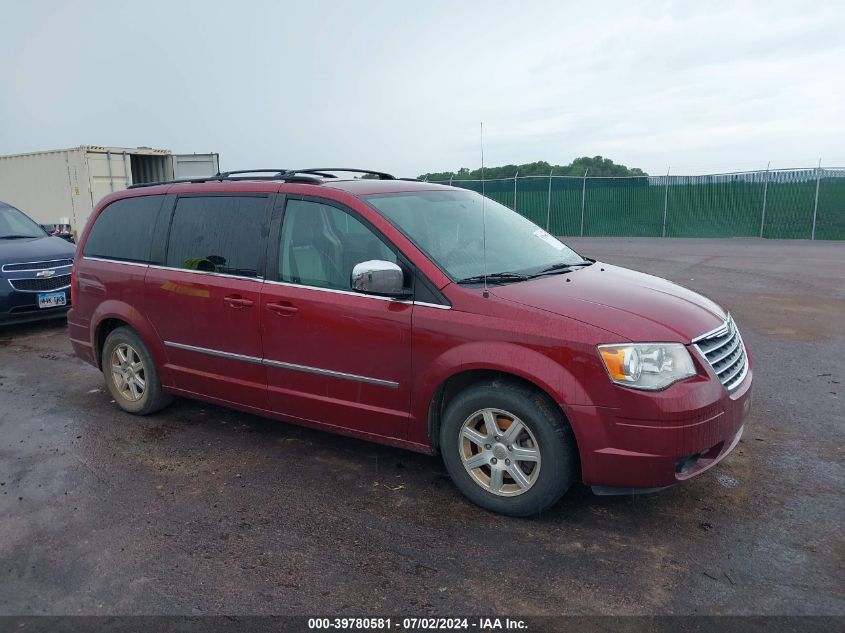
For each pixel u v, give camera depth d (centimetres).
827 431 479
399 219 408
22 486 419
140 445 482
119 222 541
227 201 470
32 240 941
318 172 498
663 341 331
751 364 407
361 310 393
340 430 422
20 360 737
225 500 394
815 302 994
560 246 489
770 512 365
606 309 348
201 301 469
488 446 364
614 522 358
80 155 1650
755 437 470
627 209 2592
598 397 327
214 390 480
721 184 2420
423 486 407
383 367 389
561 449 341
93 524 369
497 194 2809
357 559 328
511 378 358
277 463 446
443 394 387
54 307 880
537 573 313
